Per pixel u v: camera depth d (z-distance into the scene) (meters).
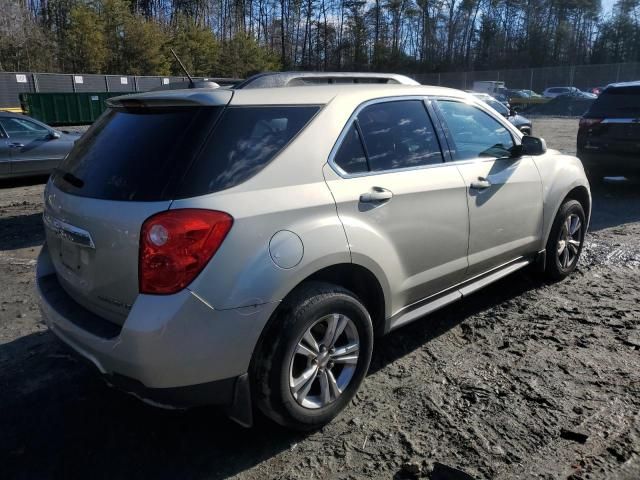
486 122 4.07
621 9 73.56
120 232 2.42
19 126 10.41
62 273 2.92
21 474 2.58
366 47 69.69
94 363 2.52
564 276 4.96
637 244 6.11
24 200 9.28
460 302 4.52
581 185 4.90
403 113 3.40
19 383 3.38
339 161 2.92
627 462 2.55
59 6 47.88
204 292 2.34
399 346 3.78
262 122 2.70
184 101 2.60
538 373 3.36
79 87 33.91
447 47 75.06
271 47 74.19
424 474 2.50
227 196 2.45
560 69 47.59
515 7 75.81
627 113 8.70
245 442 2.79
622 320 4.09
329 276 2.90
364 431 2.84
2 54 42.41
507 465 2.55
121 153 2.67
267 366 2.54
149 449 2.76
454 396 3.14
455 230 3.54
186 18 56.91
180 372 2.35
